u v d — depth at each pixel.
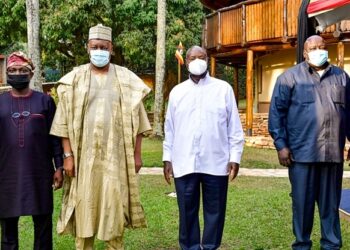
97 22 17.41
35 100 3.75
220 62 17.30
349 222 5.36
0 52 23.38
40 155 3.73
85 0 16.77
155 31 17.86
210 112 3.99
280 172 9.61
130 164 3.75
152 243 4.88
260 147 13.02
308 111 3.91
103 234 3.63
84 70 3.77
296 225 4.05
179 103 4.05
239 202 6.61
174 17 18.19
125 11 17.30
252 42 12.99
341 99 3.94
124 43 17.44
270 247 4.65
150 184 8.19
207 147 3.99
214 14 14.51
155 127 15.12
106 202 3.64
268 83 16.22
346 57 13.79
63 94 3.70
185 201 4.07
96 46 3.70
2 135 3.67
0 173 3.69
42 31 17.30
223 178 4.04
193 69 3.94
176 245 4.82
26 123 3.68
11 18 17.83
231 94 4.07
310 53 3.91
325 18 4.92
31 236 5.09
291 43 12.43
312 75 3.97
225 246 4.72
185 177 4.04
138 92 3.81
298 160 3.96
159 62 15.09
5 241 3.80
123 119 3.74
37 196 3.70
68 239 4.98
